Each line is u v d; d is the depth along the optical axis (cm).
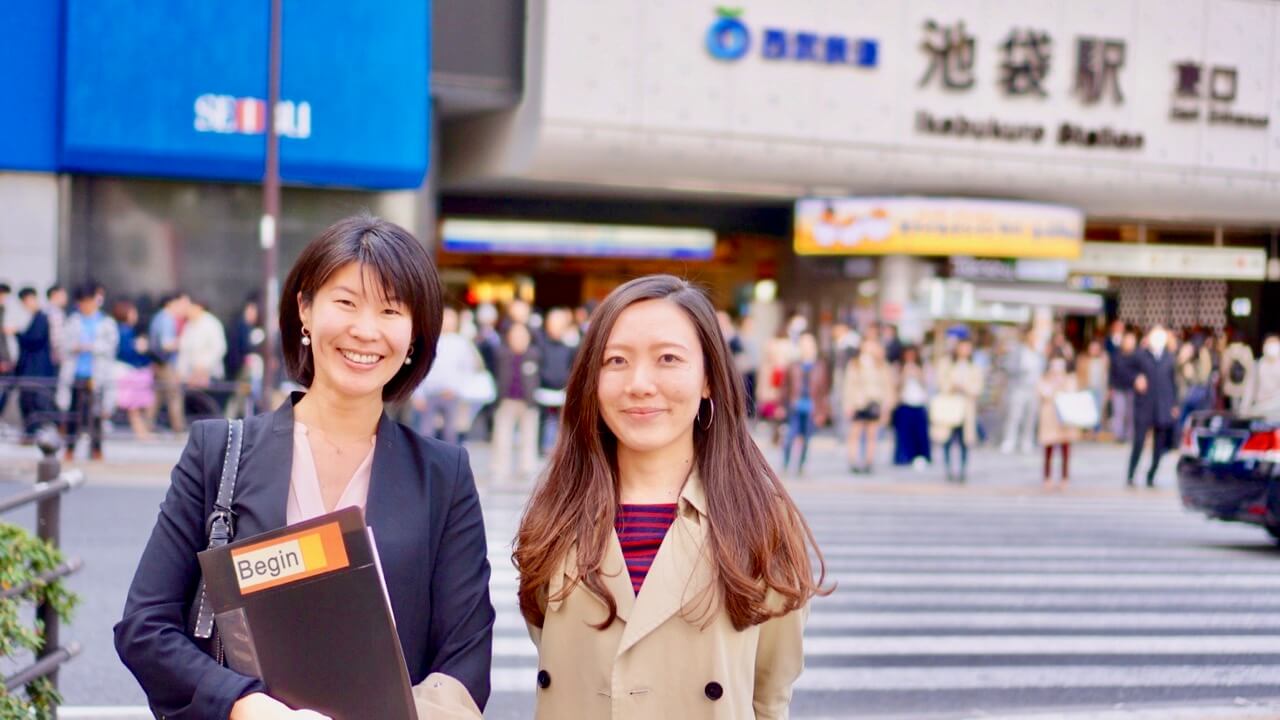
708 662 264
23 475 1461
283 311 274
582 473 281
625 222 2688
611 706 264
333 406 268
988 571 1052
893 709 632
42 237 1941
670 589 265
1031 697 658
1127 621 862
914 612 876
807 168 2311
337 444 271
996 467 2012
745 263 2805
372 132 2030
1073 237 2522
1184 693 673
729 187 2408
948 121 2355
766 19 2244
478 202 2622
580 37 2155
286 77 1986
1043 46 2397
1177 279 3008
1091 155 2450
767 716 285
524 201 2645
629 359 274
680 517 272
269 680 242
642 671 264
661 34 2194
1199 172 2508
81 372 1583
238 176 2000
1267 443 1128
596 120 2175
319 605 243
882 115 2325
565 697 271
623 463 283
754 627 271
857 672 708
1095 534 1297
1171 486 1816
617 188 2452
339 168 2017
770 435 2419
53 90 1920
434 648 271
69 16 1900
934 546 1185
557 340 1747
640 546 274
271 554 244
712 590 264
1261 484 1124
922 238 2427
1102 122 2448
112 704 602
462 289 2828
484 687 268
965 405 1784
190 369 1775
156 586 256
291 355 276
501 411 1609
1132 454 1769
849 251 2452
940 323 2488
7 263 1933
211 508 261
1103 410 2497
